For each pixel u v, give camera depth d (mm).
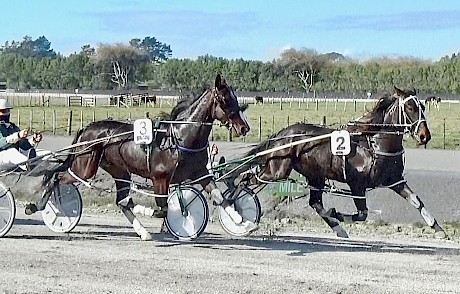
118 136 9828
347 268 8297
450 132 30938
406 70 74188
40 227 10977
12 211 9922
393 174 9547
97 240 9898
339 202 12594
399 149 9531
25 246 9305
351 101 58781
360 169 9562
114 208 13477
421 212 9547
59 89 82500
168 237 10242
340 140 9477
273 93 68188
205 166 9586
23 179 14133
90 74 92250
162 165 9461
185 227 9828
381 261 8773
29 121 34969
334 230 10172
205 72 83250
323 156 9820
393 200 12445
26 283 7289
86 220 11930
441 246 10094
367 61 79250
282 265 8398
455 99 63250
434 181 12992
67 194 10398
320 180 10125
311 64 80000
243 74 82250
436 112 46219
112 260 8492
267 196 12945
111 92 70562
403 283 7570
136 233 10578
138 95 56656
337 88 77000
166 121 9523
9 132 10352
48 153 10117
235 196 10234
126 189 10188
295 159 10055
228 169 10461
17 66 94188
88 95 65062
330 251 9438
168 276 7688
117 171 10133
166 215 9570
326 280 7633
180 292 7000
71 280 7445
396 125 9469
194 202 9812
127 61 90812
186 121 9438
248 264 8414
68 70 92188
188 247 9461
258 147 10352
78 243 9609
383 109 9641
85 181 10102
